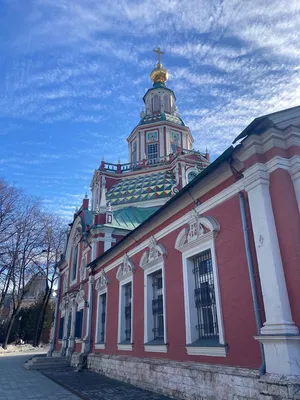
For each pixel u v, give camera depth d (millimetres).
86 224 18719
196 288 8422
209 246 7824
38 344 36688
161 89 35000
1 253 27766
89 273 16734
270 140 6383
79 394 9367
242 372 6082
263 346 5664
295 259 5523
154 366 9266
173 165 27156
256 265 6305
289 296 5488
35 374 14406
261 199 6215
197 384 7250
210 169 7602
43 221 32656
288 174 6242
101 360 13461
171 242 9625
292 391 4805
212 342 7281
